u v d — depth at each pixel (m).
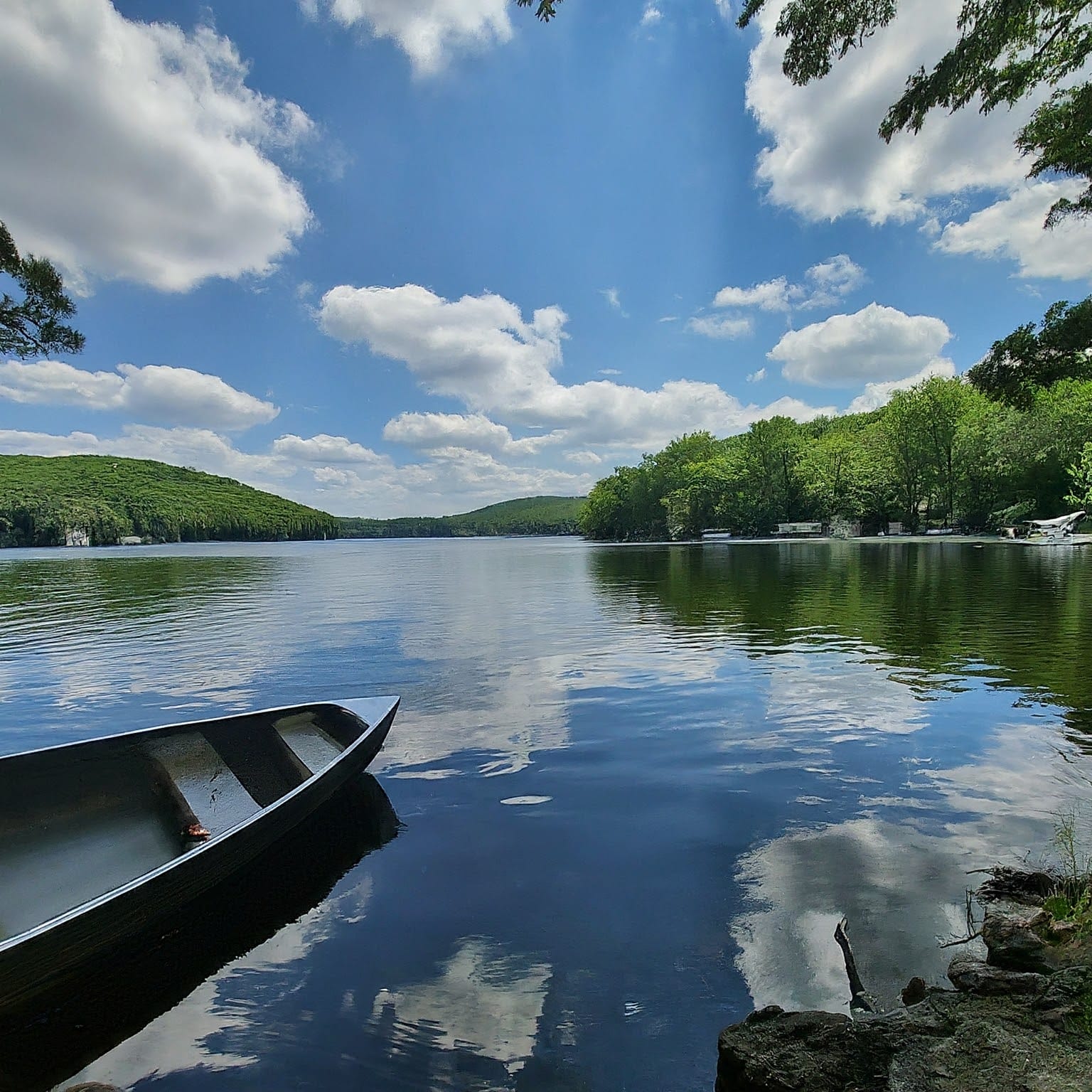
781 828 4.69
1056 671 9.18
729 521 82.12
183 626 16.59
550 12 6.84
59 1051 2.77
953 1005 2.66
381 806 5.24
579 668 10.51
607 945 3.38
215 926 3.61
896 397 63.25
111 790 5.01
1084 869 3.94
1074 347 11.80
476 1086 2.53
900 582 22.36
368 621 16.80
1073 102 10.26
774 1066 2.41
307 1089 2.55
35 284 11.69
